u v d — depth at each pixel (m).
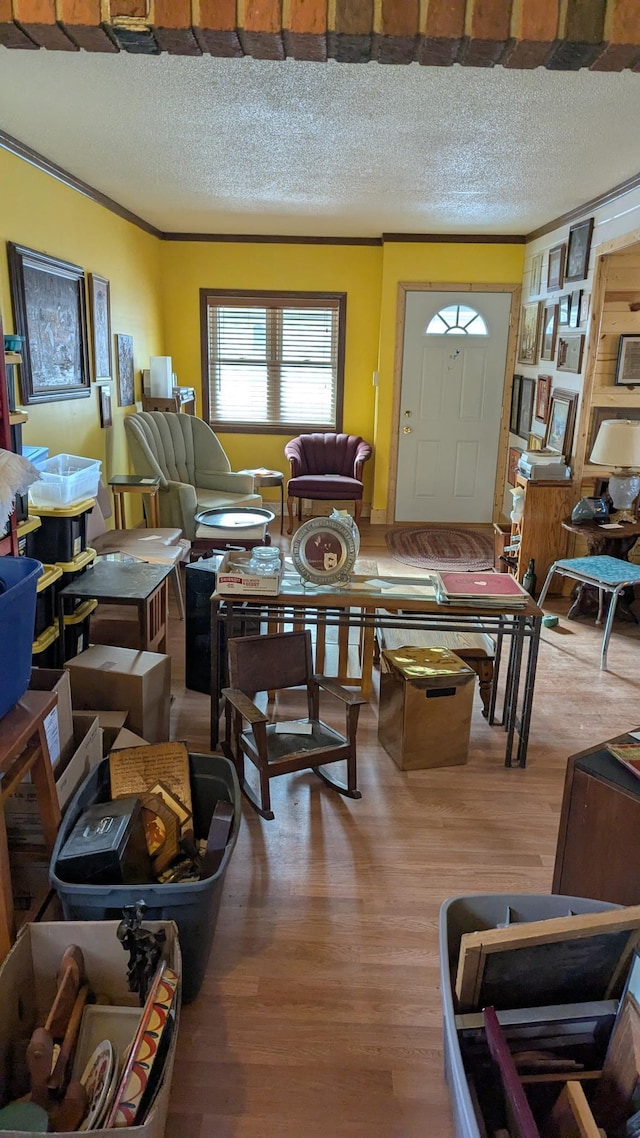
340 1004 1.71
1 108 2.95
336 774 2.66
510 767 2.73
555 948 1.34
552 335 5.13
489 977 1.35
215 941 1.88
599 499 4.34
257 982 1.76
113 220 4.89
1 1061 1.39
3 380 2.09
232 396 6.60
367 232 5.89
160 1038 1.29
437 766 2.71
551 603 4.63
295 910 1.99
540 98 2.72
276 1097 1.49
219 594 2.60
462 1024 1.33
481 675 3.07
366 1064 1.57
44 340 3.82
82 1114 1.28
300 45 1.14
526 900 1.53
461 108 2.85
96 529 4.21
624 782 1.73
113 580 3.01
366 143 3.35
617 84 2.57
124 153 3.62
